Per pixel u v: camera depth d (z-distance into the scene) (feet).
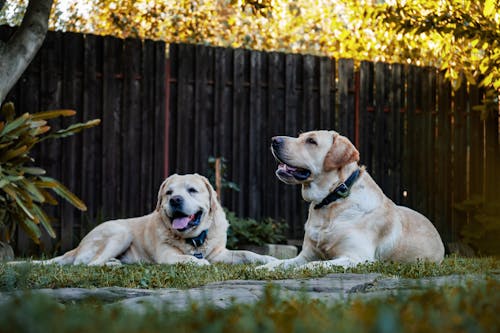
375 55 46.78
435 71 41.39
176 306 13.71
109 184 35.17
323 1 51.96
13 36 30.81
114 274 20.06
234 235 35.24
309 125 38.81
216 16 49.62
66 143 34.58
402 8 37.19
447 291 14.01
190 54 36.52
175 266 22.97
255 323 10.13
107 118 35.06
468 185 42.16
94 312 11.89
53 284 18.37
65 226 34.47
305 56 38.68
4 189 28.76
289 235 38.32
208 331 9.46
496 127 42.60
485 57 37.32
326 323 9.95
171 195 27.81
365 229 24.56
